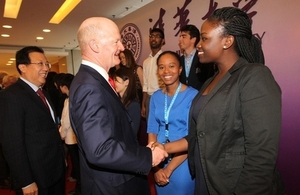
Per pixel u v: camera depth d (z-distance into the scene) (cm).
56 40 677
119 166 84
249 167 81
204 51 95
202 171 104
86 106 83
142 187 111
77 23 505
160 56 150
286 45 210
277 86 83
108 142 82
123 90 174
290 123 213
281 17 212
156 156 98
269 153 78
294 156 213
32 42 694
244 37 91
